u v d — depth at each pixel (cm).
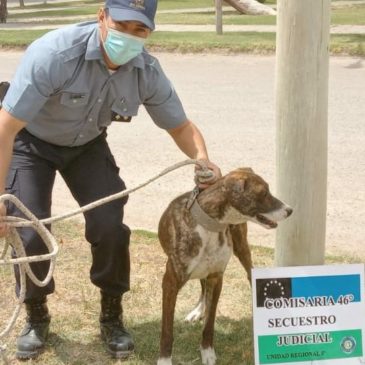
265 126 1280
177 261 504
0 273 698
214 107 1444
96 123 514
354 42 2042
